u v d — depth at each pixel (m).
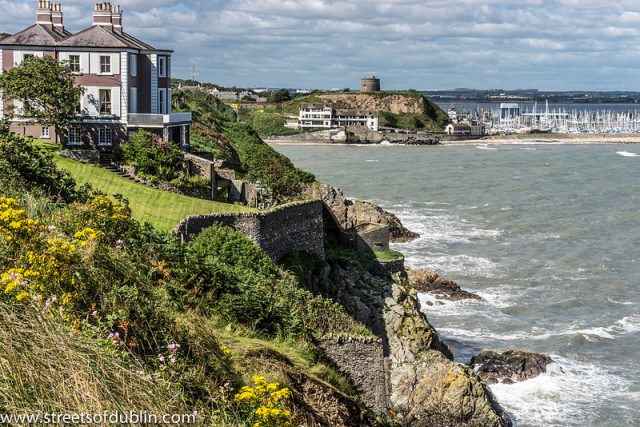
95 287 23.25
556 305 75.00
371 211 80.56
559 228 108.88
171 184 57.75
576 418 51.75
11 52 62.62
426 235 102.69
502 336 66.25
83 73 63.09
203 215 45.03
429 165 196.38
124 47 62.91
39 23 68.12
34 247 22.72
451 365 49.66
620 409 53.06
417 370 49.69
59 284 22.27
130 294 23.78
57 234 25.31
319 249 56.31
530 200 132.50
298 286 44.84
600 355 62.53
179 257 34.12
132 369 19.55
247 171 87.88
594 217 117.12
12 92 59.47
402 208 123.44
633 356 62.38
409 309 56.91
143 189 54.78
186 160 60.59
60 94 59.38
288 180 77.44
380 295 56.84
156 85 67.75
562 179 164.25
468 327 68.19
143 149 59.03
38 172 39.53
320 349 36.59
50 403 16.53
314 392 29.45
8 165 37.91
